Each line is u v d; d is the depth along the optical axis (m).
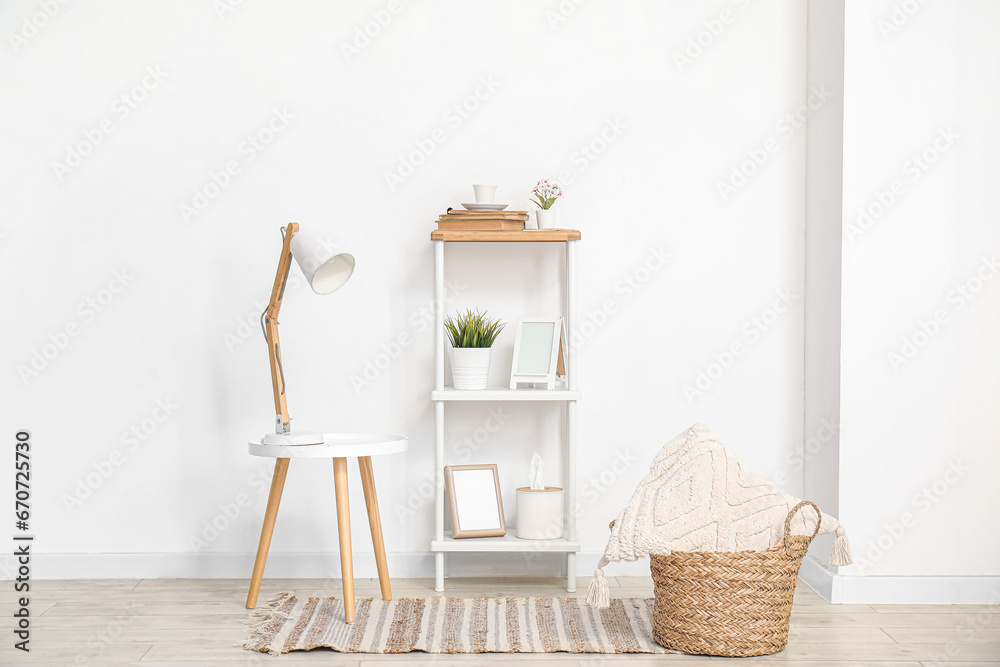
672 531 1.93
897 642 2.02
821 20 2.55
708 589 1.90
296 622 2.13
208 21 2.62
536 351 2.52
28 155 2.60
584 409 2.66
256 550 2.64
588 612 2.23
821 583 2.45
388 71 2.65
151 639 2.02
